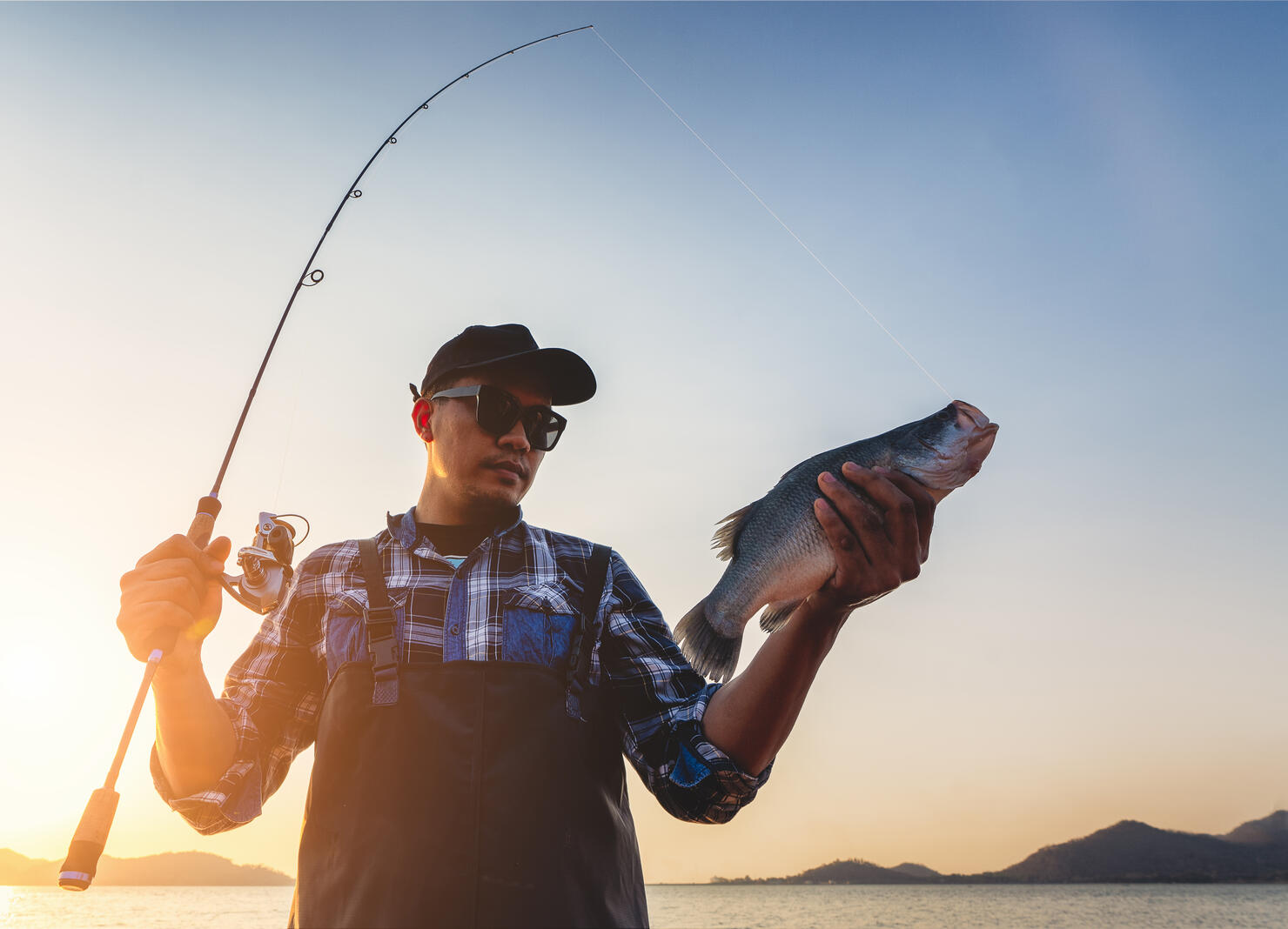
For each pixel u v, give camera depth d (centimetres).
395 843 159
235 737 184
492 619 185
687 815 180
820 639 170
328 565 202
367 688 177
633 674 195
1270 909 11662
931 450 220
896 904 15500
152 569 163
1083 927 9612
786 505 226
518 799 163
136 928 9719
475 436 214
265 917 11025
